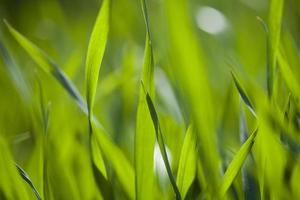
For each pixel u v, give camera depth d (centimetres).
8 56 34
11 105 39
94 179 27
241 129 28
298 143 28
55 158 29
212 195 26
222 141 29
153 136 25
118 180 27
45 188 27
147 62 26
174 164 30
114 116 38
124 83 40
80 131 35
